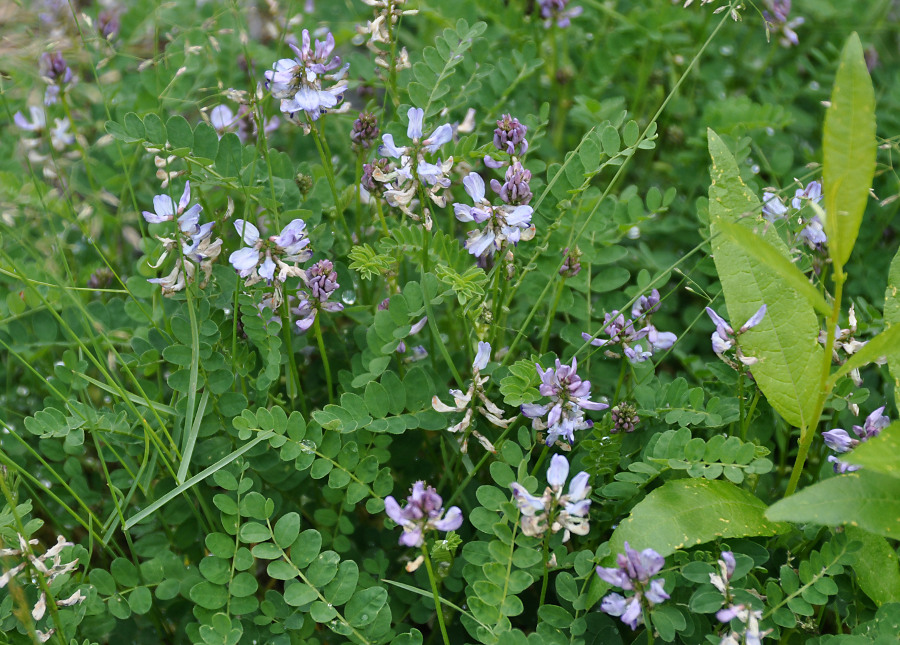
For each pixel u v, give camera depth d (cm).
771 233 42
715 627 39
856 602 40
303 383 49
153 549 43
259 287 44
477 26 49
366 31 48
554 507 36
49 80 50
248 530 39
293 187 48
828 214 35
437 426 42
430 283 43
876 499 36
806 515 36
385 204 50
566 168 47
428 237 43
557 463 36
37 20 44
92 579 40
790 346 41
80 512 46
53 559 39
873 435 40
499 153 46
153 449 44
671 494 39
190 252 42
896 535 36
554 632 39
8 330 49
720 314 50
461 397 40
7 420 49
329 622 38
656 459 40
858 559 39
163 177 44
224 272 45
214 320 44
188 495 44
